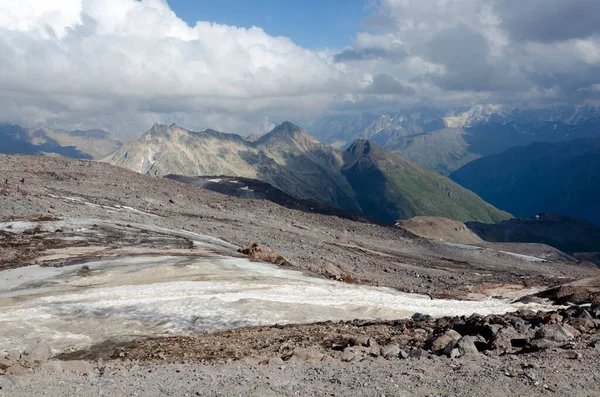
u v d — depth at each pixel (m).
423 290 60.50
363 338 21.61
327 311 32.59
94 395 13.20
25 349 22.73
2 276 40.78
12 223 58.09
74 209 71.88
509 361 15.85
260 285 40.19
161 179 130.75
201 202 112.44
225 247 62.31
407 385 13.49
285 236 87.44
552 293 53.19
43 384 14.64
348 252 87.75
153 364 20.52
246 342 24.27
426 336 23.00
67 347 25.42
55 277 40.78
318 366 16.39
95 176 110.38
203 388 13.73
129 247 54.19
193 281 40.41
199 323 29.34
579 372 14.27
